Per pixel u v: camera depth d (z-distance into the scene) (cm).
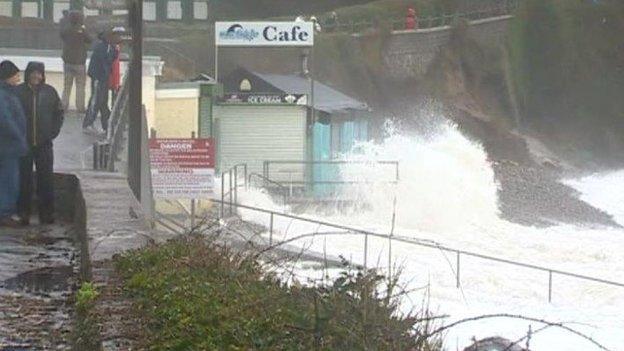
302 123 13838
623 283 8175
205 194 5703
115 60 8681
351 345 2220
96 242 3612
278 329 2333
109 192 4756
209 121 12181
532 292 7956
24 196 5012
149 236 3725
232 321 2406
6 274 3878
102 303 2745
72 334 2944
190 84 11969
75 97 10244
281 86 14225
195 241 3394
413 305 3488
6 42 14788
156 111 11738
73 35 9400
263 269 3169
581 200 17862
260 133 13800
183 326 2412
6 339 2953
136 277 2938
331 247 8600
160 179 5688
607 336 6294
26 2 18900
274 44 14938
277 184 12794
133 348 2356
